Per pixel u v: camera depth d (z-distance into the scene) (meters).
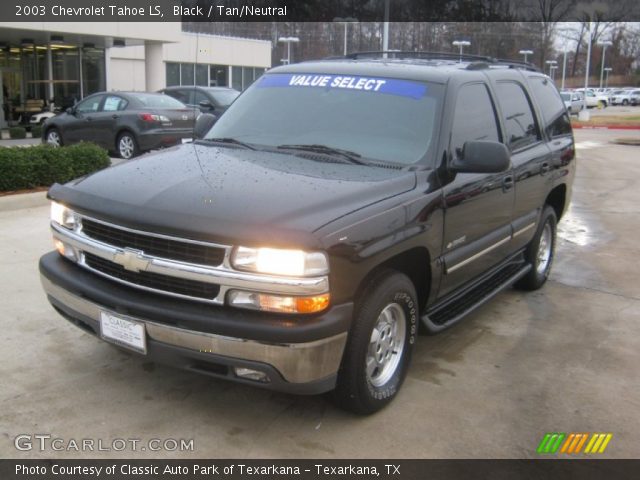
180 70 30.08
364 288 3.52
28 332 4.61
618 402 4.03
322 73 4.84
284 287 3.03
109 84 25.44
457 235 4.25
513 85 5.54
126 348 3.41
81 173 9.61
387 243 3.45
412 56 5.47
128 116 13.42
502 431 3.63
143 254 3.27
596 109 63.62
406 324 3.88
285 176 3.68
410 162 4.07
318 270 3.06
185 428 3.50
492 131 4.89
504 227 5.10
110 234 3.44
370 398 3.60
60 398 3.75
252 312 3.12
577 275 6.89
